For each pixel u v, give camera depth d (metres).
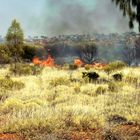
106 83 27.42
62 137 11.29
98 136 11.75
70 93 22.77
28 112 15.19
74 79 29.64
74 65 44.72
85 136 11.84
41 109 15.88
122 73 31.45
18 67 38.31
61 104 18.53
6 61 58.59
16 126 12.68
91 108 16.33
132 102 18.22
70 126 12.93
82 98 20.33
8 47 59.84
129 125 13.54
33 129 12.34
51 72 35.78
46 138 10.87
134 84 26.62
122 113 15.38
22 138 11.62
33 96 22.48
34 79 30.64
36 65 46.50
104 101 19.12
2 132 12.36
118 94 21.61
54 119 13.39
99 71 37.09
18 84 26.25
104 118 14.20
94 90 23.42
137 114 15.09
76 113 14.83
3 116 15.07
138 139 11.20
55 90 23.61
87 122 13.20
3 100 20.89
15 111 16.08
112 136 11.39
